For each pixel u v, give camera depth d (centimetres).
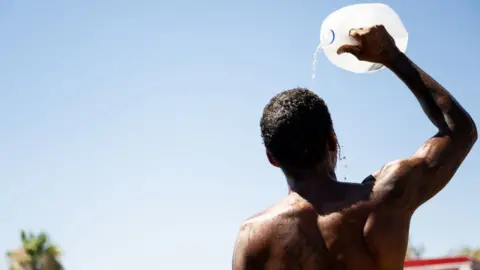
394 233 241
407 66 265
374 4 300
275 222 248
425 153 254
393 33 296
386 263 240
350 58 307
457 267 1142
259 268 246
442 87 262
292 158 253
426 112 264
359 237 240
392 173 248
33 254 4956
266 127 257
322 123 253
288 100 256
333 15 304
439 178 251
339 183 252
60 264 5050
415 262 1177
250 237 250
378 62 269
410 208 247
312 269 240
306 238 243
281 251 244
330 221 243
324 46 309
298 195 252
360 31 265
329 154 257
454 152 253
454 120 257
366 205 244
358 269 238
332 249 240
